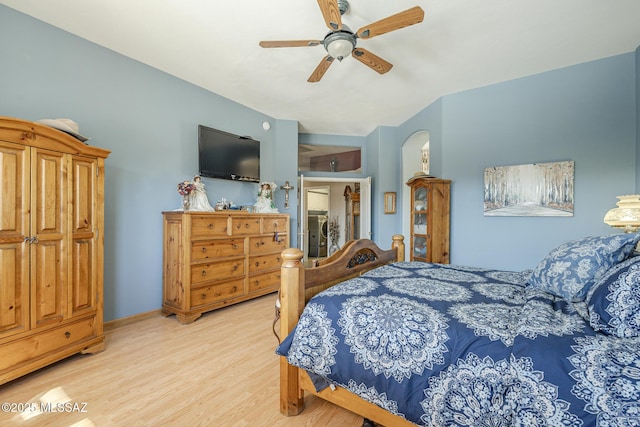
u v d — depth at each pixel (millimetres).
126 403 1672
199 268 3025
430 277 1917
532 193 3236
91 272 2219
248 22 2338
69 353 2062
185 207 3117
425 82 3438
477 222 3602
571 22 2338
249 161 4047
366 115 4625
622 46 2693
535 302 1327
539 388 889
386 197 5121
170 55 2871
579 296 1358
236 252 3402
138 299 3018
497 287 1663
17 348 1788
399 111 4438
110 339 2533
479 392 992
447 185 3699
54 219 1977
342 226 7742
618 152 2834
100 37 2584
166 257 3139
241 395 1757
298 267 1521
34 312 1866
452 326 1138
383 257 2518
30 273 1846
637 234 1354
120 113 2859
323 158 6184
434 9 2172
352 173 5734
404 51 2762
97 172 2258
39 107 2359
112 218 2824
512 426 911
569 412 834
